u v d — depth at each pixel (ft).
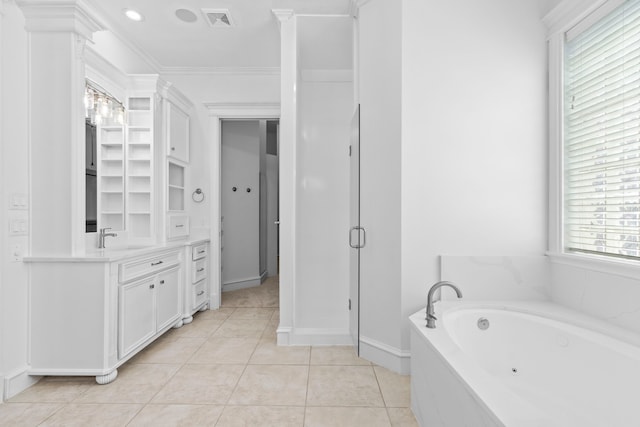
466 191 7.43
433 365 4.83
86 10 7.06
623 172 5.74
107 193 9.48
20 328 6.70
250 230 16.55
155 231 10.39
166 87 10.68
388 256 7.59
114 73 9.61
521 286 7.36
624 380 4.68
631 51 5.54
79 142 7.19
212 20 9.62
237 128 16.08
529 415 3.10
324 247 10.82
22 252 6.79
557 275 7.10
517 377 6.08
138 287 7.98
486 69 7.45
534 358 6.05
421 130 7.38
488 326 6.54
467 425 3.72
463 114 7.43
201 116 12.96
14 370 6.55
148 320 8.43
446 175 7.41
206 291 12.38
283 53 9.05
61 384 6.86
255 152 16.70
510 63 7.45
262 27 10.00
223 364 7.79
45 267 6.88
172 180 12.09
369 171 8.05
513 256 7.38
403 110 7.36
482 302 7.09
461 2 7.44
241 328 10.36
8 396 6.33
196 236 12.78
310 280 10.77
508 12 7.46
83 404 6.14
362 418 5.71
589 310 6.25
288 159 9.07
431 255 7.39
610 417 4.78
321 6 8.77
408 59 7.37
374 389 6.65
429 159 7.39
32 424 5.55
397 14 7.44
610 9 5.85
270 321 11.07
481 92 7.44
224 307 12.82
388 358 7.51
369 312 8.04
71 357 6.84
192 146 12.92
